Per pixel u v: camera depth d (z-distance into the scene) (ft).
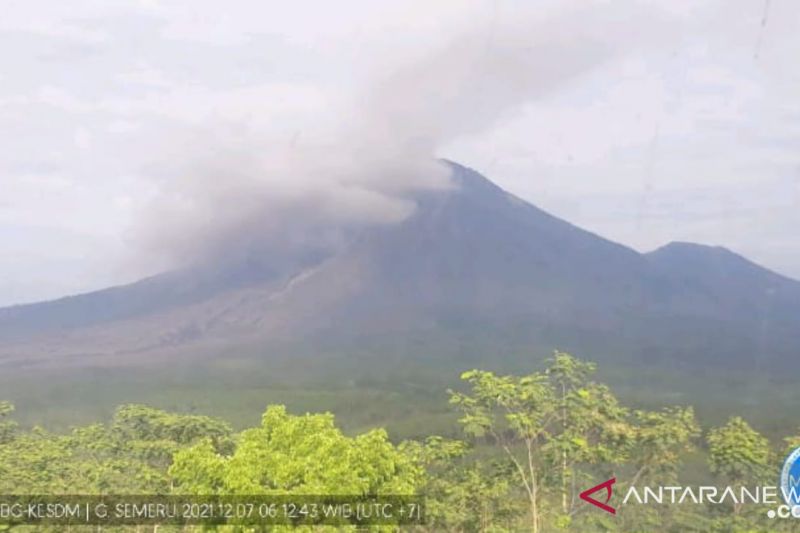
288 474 58.85
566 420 84.02
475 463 87.15
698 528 81.41
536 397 81.30
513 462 85.97
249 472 57.82
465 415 85.71
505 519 82.69
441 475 85.35
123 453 98.63
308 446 62.28
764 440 86.79
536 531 77.97
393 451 65.82
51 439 107.65
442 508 78.79
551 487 84.17
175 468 61.87
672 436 83.46
